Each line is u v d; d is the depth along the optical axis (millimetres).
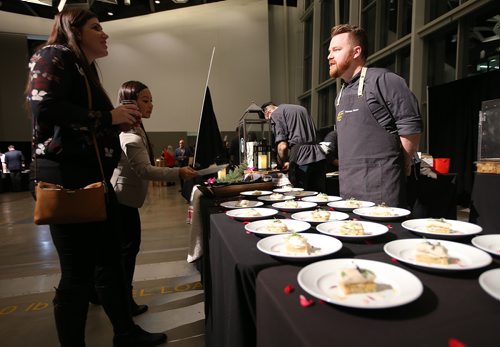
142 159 1628
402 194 1469
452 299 539
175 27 10242
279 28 10727
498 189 1854
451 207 2566
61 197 979
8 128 9828
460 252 746
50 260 2957
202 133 1895
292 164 2738
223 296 995
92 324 1834
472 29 4352
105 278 1334
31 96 980
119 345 1424
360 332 442
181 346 1591
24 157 10047
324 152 2838
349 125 1532
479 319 470
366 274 574
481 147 2039
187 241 3465
